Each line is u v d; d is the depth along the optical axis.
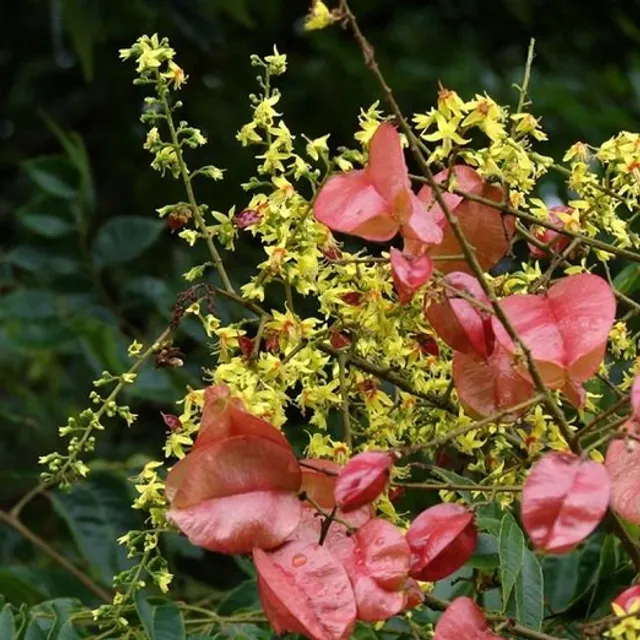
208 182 2.43
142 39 1.14
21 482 2.15
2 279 1.91
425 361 1.14
